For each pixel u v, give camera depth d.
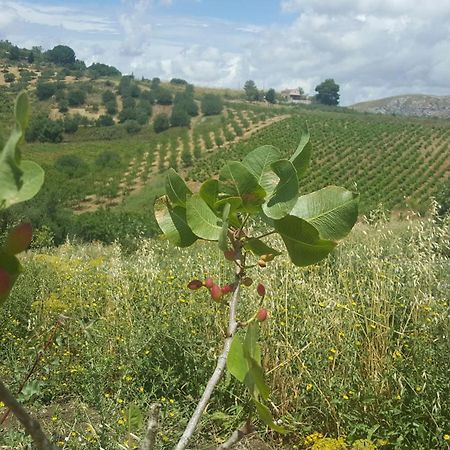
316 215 1.17
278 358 4.19
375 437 3.83
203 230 1.16
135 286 5.74
